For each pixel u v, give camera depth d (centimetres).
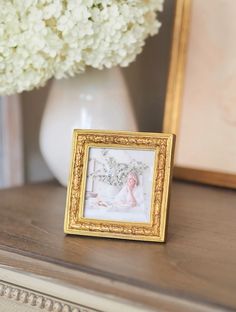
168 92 100
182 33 98
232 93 94
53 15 70
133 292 51
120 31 73
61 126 89
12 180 114
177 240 66
